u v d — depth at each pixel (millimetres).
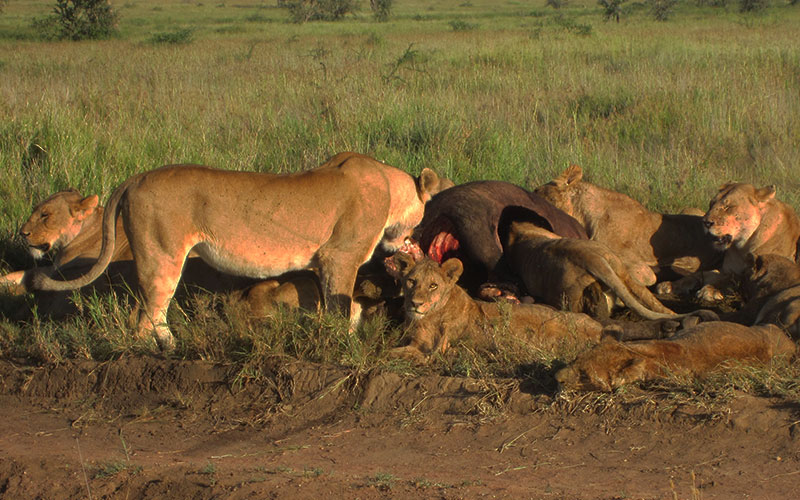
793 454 7211
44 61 38562
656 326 10320
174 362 9789
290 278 11102
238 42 55812
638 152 19391
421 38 55969
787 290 10141
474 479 7098
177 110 22734
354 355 9500
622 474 7102
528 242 12219
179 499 6918
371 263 12016
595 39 47094
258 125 21094
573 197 14273
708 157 18609
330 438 8352
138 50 48562
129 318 10469
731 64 31047
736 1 99438
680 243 14008
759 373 8359
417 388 8953
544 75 29938
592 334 10188
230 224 9938
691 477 6953
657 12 78000
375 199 10383
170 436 8633
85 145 17969
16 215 15242
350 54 39750
